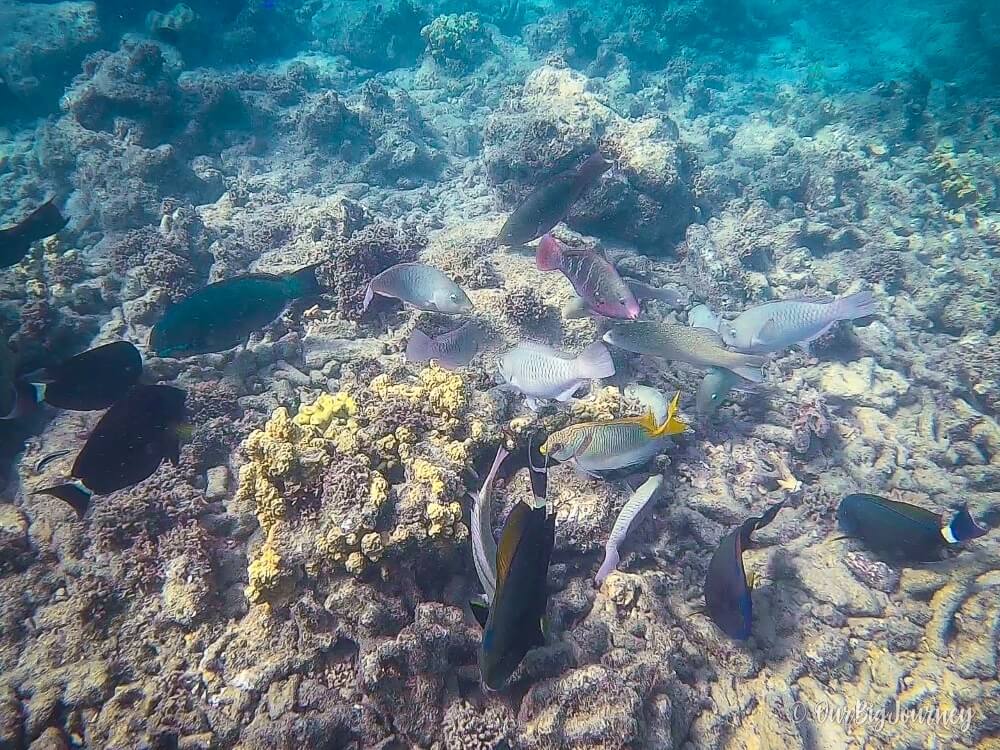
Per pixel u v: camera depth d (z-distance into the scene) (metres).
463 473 1.18
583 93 2.33
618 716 1.00
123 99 2.66
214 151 2.92
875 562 1.35
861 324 2.09
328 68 4.35
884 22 5.82
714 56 5.06
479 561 0.91
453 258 1.70
